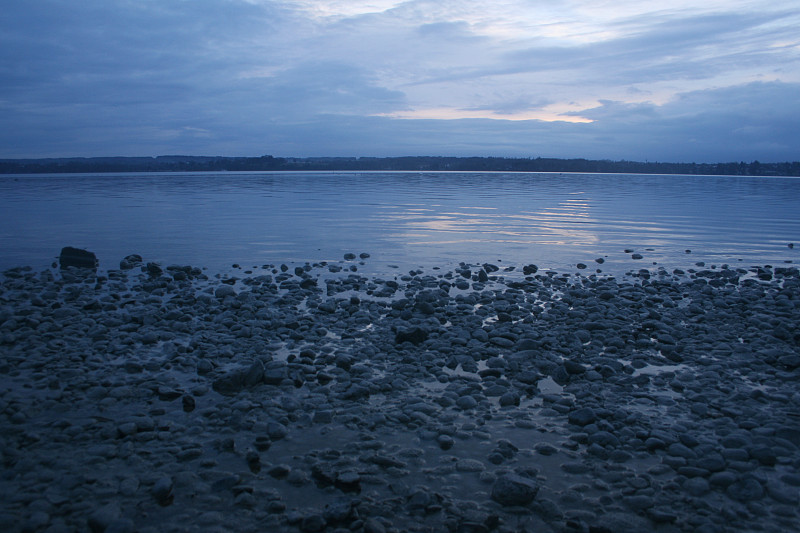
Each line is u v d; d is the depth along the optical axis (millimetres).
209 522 3004
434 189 42594
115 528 2895
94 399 4660
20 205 25016
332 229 17156
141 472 3506
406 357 5789
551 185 53312
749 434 4082
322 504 3188
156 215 21000
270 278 9750
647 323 6988
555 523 3045
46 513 3053
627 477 3514
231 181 57844
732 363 5695
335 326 6980
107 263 11391
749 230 17938
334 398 4730
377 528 2943
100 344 6035
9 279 9766
